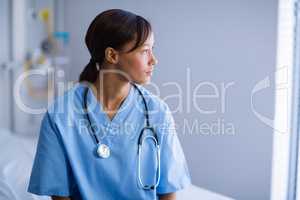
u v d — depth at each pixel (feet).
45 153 3.10
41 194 3.07
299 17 4.51
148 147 3.33
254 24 4.92
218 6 5.28
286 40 4.68
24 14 7.03
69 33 7.64
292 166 4.69
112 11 3.06
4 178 4.56
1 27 6.85
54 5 7.65
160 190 3.45
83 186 3.13
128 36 2.97
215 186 5.64
